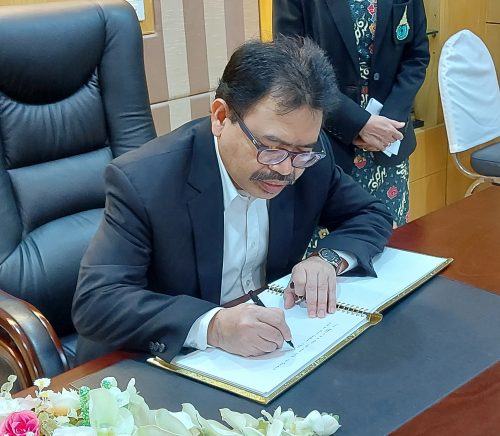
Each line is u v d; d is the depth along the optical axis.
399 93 2.19
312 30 2.15
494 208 1.75
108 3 1.72
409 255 1.49
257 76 1.12
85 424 0.80
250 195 1.31
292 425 0.88
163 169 1.31
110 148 1.75
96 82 1.72
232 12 2.75
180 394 1.05
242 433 0.83
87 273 1.26
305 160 1.17
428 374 1.07
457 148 2.95
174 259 1.33
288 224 1.44
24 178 1.64
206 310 1.18
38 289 1.63
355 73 2.16
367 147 2.16
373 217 1.54
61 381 1.11
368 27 2.13
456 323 1.22
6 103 1.61
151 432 0.77
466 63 2.94
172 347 1.14
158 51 2.55
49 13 1.64
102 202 1.74
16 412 0.77
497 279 1.38
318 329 1.21
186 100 2.70
